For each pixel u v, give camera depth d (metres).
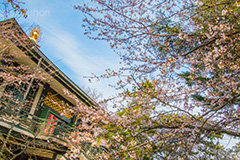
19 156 8.43
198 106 5.02
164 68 4.45
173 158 4.61
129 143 4.65
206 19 5.22
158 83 5.10
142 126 5.26
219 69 4.61
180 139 4.77
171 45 5.86
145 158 4.93
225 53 4.32
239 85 4.55
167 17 5.26
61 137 8.71
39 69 9.18
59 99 11.65
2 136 7.16
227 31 4.48
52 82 10.44
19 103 7.98
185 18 5.21
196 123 4.80
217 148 5.15
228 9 4.06
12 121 7.22
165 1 5.32
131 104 5.39
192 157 5.28
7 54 8.21
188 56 5.40
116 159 4.79
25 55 8.51
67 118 12.03
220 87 4.79
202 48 5.19
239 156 5.21
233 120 4.45
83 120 6.12
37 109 9.82
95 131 5.63
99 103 5.66
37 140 8.00
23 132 8.09
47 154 9.28
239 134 4.39
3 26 7.61
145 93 4.60
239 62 4.23
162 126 5.07
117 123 5.44
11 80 7.91
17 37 7.76
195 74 5.32
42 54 8.80
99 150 6.72
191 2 5.20
